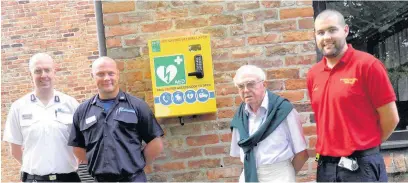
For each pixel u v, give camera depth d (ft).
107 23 11.12
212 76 10.67
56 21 24.54
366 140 8.54
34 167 10.69
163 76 10.71
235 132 9.99
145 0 11.11
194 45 10.66
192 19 11.09
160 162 11.19
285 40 11.00
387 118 8.58
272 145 9.20
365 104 8.57
